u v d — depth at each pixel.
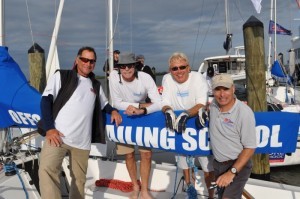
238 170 2.39
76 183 3.12
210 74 6.86
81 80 3.05
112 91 3.51
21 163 3.81
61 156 2.96
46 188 2.87
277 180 6.72
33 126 3.34
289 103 8.85
